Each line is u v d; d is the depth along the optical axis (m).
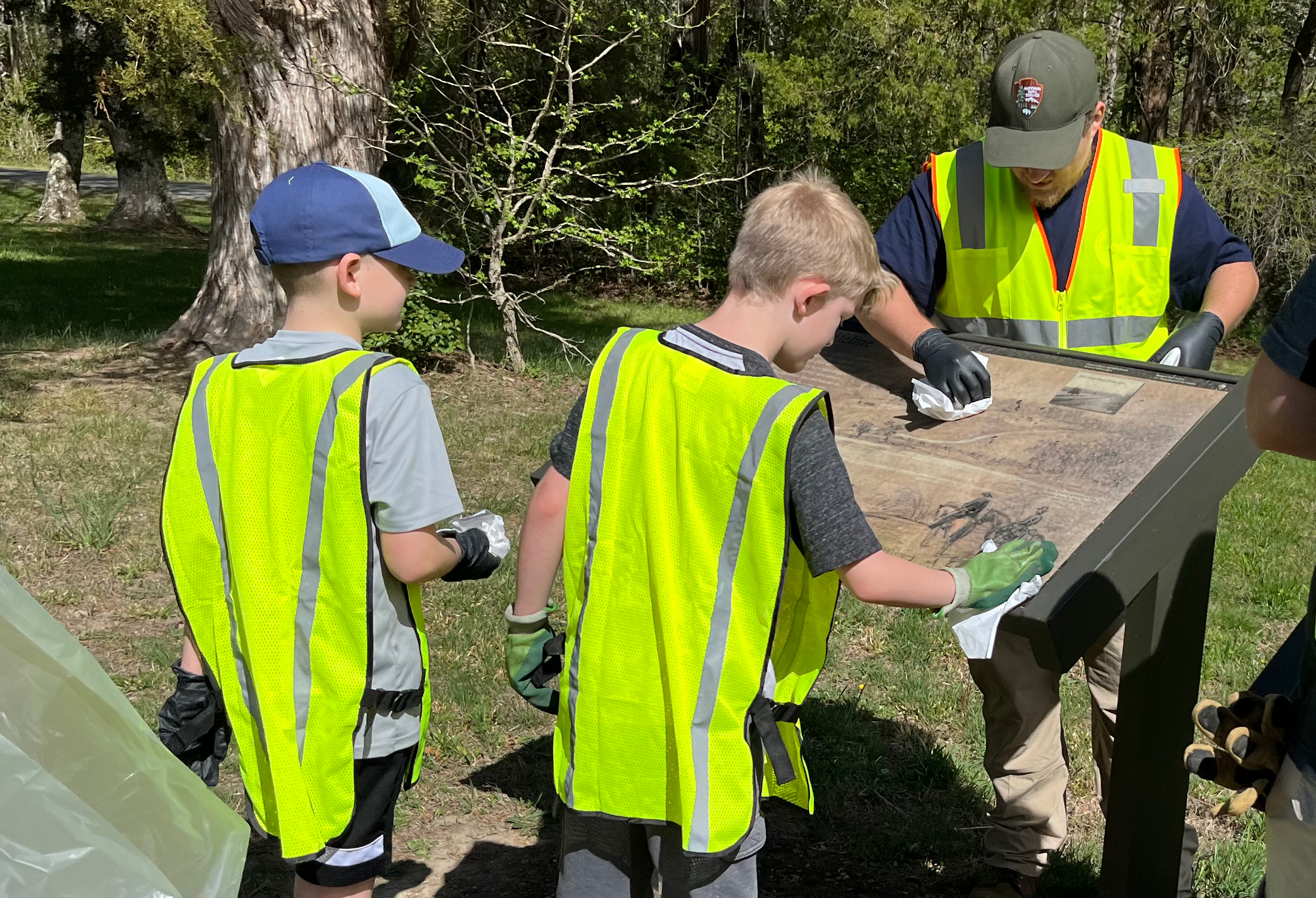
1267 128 16.30
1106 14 15.04
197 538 2.13
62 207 27.72
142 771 1.55
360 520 2.00
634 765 1.93
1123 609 1.91
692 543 1.85
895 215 3.10
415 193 13.50
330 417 1.99
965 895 3.13
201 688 2.23
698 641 1.85
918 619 5.06
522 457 7.95
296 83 10.07
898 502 2.28
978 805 3.64
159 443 7.77
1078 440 2.25
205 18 8.49
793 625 1.94
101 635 4.70
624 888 2.09
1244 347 17.11
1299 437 1.59
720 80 19.06
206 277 11.08
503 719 4.04
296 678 2.06
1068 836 3.50
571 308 18.23
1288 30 19.23
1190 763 1.88
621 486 1.95
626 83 17.36
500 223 10.97
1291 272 16.03
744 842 1.93
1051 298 2.90
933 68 15.66
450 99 11.99
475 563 2.24
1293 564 6.28
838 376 2.77
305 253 2.05
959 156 2.99
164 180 27.00
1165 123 17.66
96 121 22.19
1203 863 3.27
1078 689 4.55
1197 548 2.12
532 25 14.63
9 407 8.51
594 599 1.97
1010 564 1.91
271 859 3.21
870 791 3.70
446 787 3.62
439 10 11.78
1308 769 1.66
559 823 3.43
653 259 11.56
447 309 15.72
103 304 14.86
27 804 1.36
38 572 5.35
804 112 17.50
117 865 1.39
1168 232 2.84
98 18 8.32
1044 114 2.64
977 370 2.45
